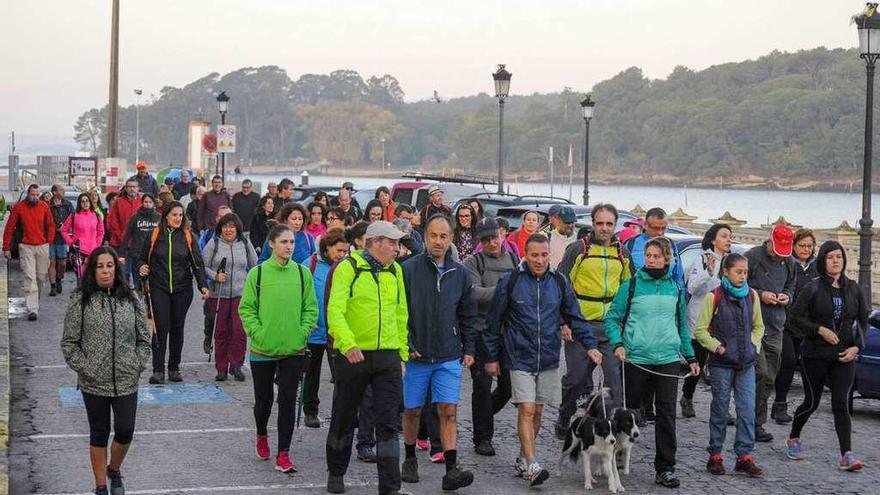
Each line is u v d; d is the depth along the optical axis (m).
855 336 11.13
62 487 9.97
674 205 109.31
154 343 14.80
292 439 11.96
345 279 9.68
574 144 182.50
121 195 23.06
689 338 10.73
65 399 13.67
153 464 10.87
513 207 21.58
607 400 11.44
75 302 9.13
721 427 10.87
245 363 16.44
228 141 48.00
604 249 11.77
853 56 167.62
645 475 10.77
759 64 180.75
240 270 15.06
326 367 16.58
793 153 152.88
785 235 12.63
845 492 10.27
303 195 37.38
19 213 20.25
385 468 9.54
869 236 20.06
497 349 10.44
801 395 14.95
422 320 10.00
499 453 11.51
